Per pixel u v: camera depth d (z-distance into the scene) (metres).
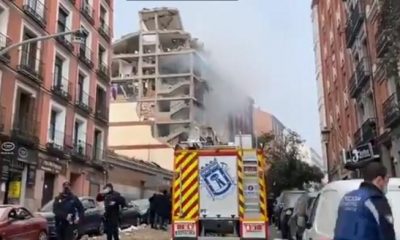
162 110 65.56
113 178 37.66
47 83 26.45
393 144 20.53
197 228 11.56
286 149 44.75
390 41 11.62
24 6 24.33
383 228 3.75
